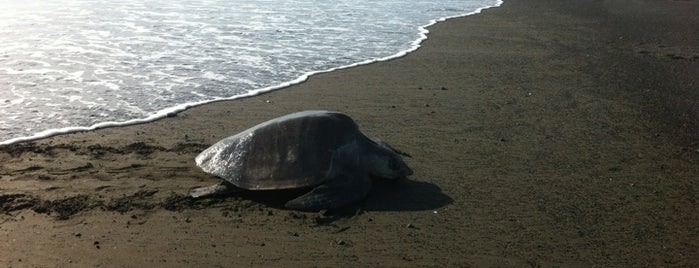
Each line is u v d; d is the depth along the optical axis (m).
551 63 5.34
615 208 2.70
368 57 5.32
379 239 2.43
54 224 2.51
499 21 7.54
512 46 6.05
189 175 2.95
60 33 5.62
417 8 8.30
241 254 2.32
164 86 4.23
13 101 3.82
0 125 3.46
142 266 2.24
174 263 2.26
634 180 2.98
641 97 4.34
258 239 2.43
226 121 3.65
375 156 2.77
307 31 6.29
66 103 3.83
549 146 3.39
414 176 2.96
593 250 2.38
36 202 2.67
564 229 2.52
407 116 3.82
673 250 2.39
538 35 6.68
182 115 3.73
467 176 2.98
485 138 3.49
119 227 2.50
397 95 4.25
